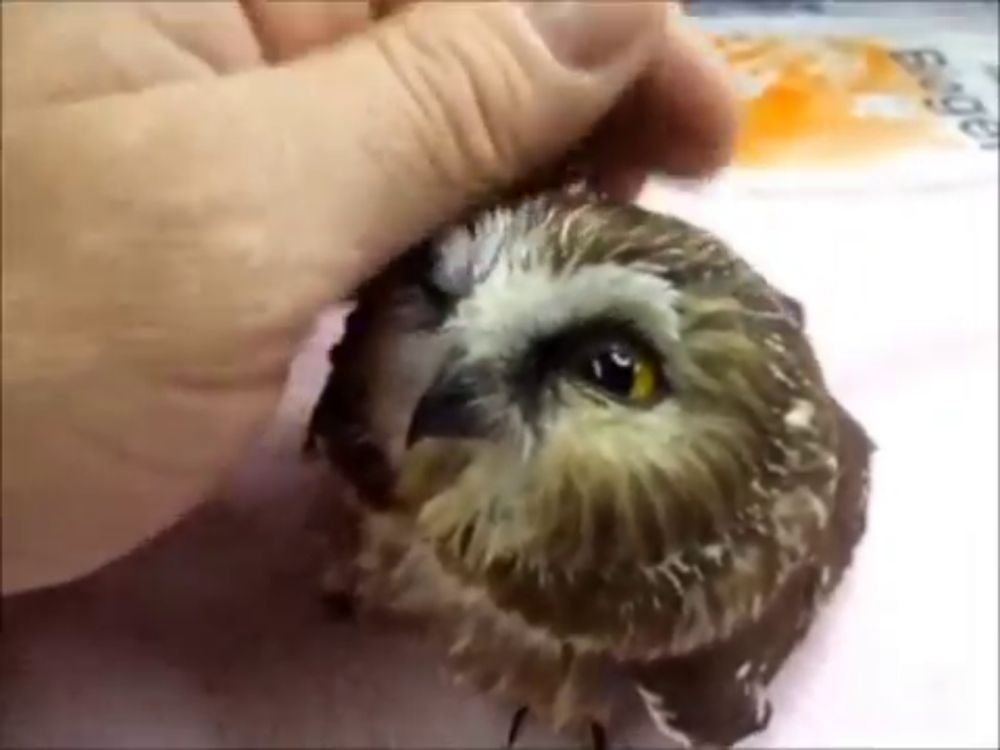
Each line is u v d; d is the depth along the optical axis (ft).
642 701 0.53
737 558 0.49
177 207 0.43
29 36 0.44
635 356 0.47
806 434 0.50
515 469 0.48
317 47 0.52
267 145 0.44
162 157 0.43
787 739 0.58
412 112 0.46
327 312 0.54
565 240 0.47
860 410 0.65
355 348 0.49
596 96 0.49
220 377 0.46
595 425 0.47
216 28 0.47
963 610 0.61
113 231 0.43
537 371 0.47
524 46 0.47
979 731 0.59
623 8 0.48
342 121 0.45
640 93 0.59
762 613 0.51
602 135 0.59
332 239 0.46
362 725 0.56
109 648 0.55
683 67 0.58
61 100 0.44
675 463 0.47
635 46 0.49
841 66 0.77
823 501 0.51
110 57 0.44
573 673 0.52
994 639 0.61
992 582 0.62
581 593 0.49
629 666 0.52
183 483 0.48
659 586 0.49
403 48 0.46
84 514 0.46
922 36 0.79
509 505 0.48
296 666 0.56
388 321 0.48
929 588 0.62
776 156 0.72
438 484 0.49
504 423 0.47
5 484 0.44
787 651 0.55
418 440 0.48
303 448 0.57
